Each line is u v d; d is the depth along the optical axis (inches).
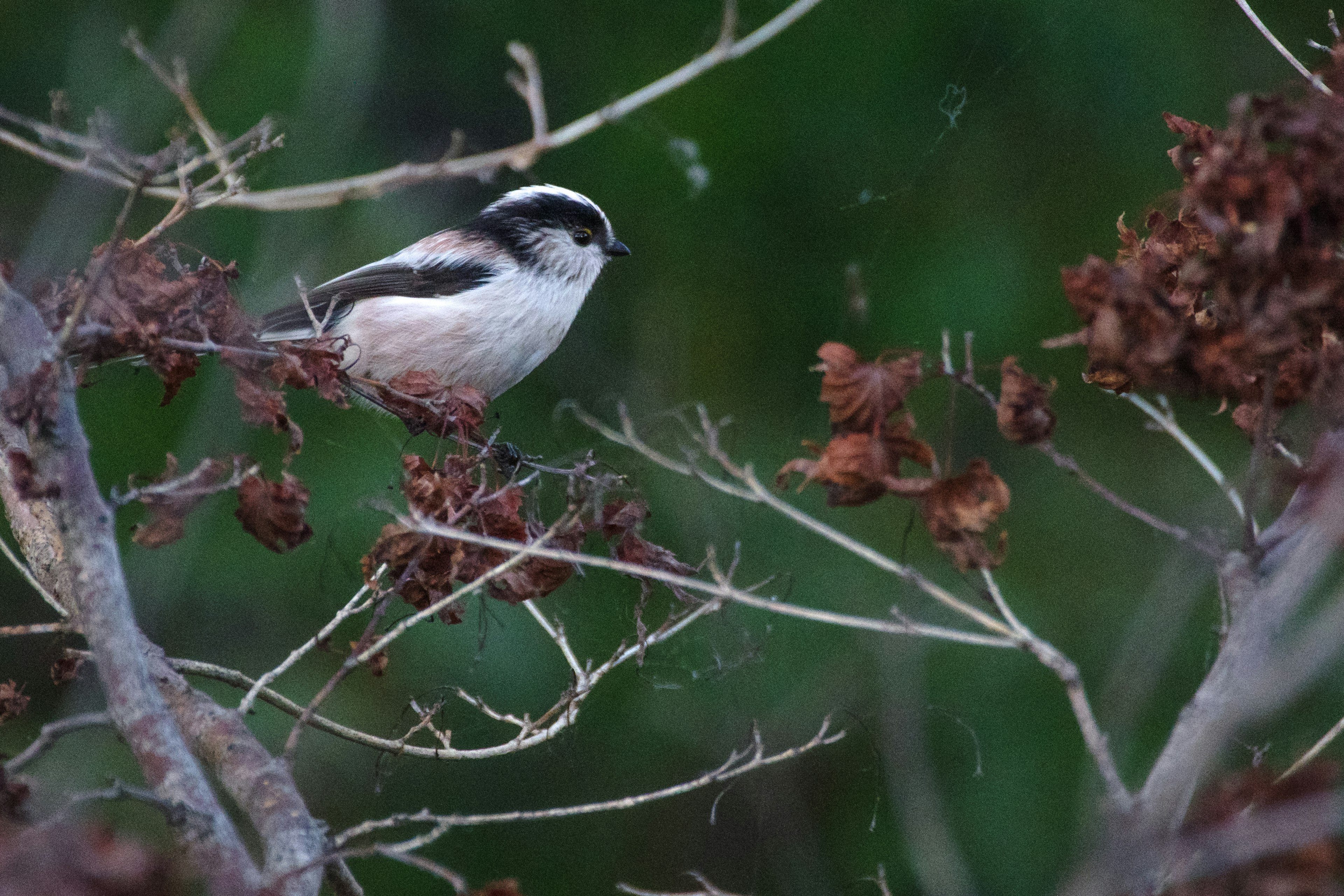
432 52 544.7
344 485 439.8
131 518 431.2
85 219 235.5
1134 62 478.9
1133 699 173.3
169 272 231.6
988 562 171.9
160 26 503.5
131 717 173.5
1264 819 144.4
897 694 224.7
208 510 442.3
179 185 248.1
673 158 496.4
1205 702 154.9
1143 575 439.8
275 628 438.0
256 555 440.8
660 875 428.1
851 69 504.4
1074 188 486.0
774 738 427.5
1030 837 403.9
